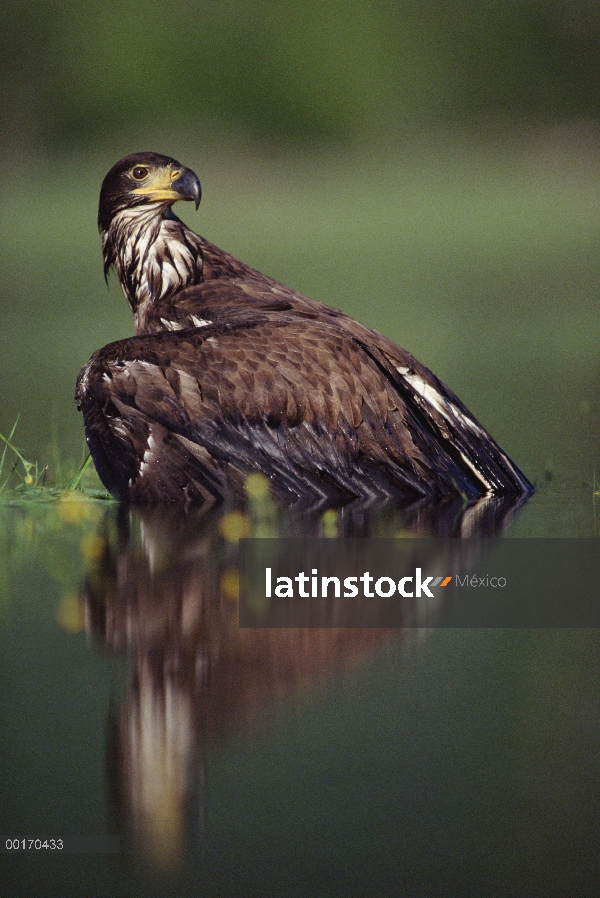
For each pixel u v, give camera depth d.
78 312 27.64
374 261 37.22
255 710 6.41
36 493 11.50
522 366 19.75
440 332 23.47
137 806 5.54
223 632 7.50
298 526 10.09
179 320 12.32
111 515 10.51
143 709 6.32
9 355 21.53
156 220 12.64
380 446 10.95
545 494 11.54
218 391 10.71
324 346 10.95
